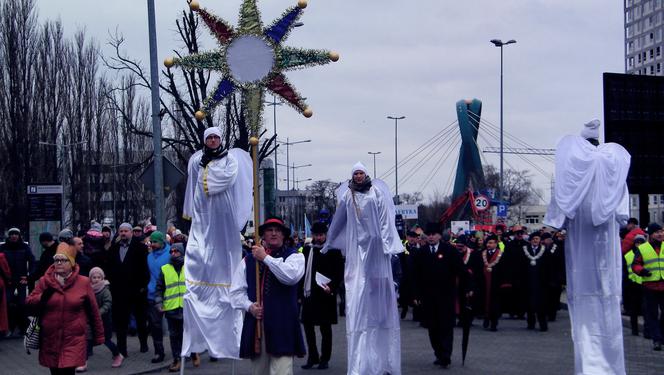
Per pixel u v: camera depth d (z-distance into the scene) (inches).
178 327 521.3
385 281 440.1
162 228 685.3
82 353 369.7
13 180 1514.5
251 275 322.7
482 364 528.7
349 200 438.9
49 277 369.1
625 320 751.7
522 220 4707.2
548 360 545.0
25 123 1526.8
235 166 392.5
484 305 740.7
